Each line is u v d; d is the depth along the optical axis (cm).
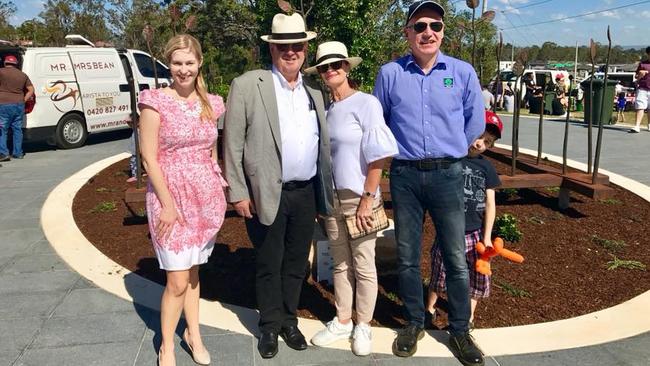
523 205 629
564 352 314
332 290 402
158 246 280
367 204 296
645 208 618
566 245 496
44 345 325
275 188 290
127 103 1226
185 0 1410
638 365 302
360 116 293
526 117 1791
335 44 296
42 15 3716
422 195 302
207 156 291
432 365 304
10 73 959
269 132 287
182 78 275
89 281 419
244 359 310
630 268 441
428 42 286
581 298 388
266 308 317
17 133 991
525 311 369
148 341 330
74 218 588
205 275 426
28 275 432
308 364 305
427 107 292
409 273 315
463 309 309
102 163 905
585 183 569
